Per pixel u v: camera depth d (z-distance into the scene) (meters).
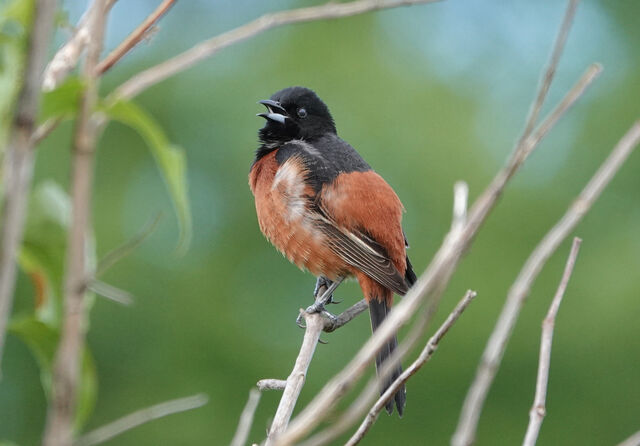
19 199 2.25
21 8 2.54
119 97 2.70
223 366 14.53
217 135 15.01
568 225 3.05
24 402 13.88
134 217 14.82
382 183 8.38
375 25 16.00
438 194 14.73
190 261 14.81
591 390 14.67
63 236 3.11
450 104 15.40
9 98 2.33
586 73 3.03
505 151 15.20
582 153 15.69
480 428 14.59
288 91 9.23
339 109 15.32
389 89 15.45
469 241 2.87
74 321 2.32
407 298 3.04
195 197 14.90
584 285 14.91
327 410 2.80
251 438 14.23
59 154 13.74
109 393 14.45
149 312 14.51
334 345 14.30
